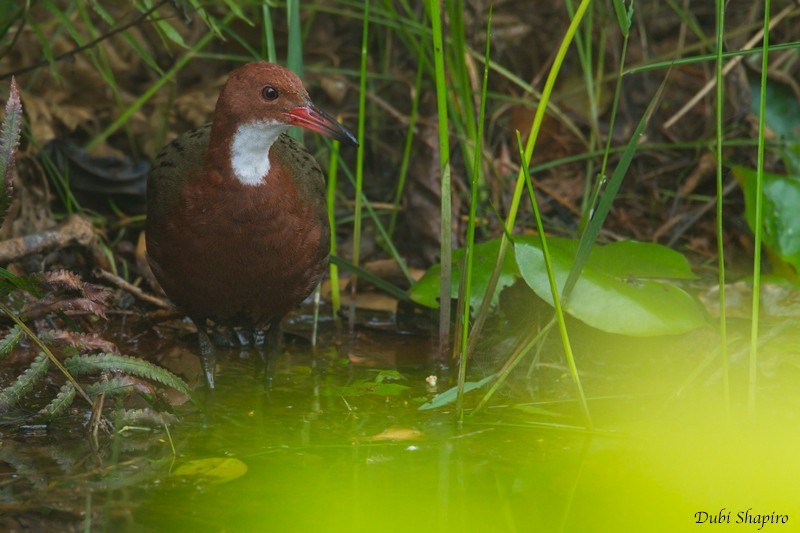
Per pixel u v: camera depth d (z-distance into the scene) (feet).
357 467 21.79
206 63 41.63
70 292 26.07
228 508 19.51
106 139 38.68
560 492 20.51
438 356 29.81
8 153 24.14
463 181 38.09
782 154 35.91
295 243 26.08
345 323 32.50
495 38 41.52
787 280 31.14
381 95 41.22
